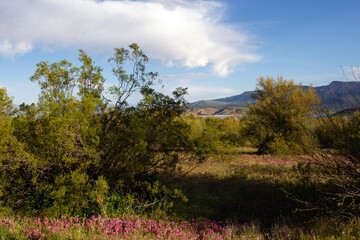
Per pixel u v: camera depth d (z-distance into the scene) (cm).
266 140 1922
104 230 441
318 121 593
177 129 771
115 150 651
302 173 799
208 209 652
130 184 698
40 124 612
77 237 398
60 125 521
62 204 527
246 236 452
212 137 901
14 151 540
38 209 566
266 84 2012
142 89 732
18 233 403
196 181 921
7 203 535
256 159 1549
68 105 555
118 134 662
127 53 721
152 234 463
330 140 582
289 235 438
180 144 769
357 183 530
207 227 528
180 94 759
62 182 529
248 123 2061
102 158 638
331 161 579
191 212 629
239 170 1093
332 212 510
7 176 589
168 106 752
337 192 562
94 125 612
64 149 553
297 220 532
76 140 587
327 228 452
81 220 512
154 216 571
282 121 1848
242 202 687
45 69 618
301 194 650
